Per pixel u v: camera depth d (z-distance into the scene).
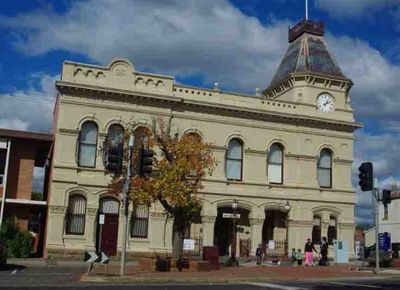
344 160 41.59
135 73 36.31
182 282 21.00
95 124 35.22
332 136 41.56
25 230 34.34
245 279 22.42
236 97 38.97
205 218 36.69
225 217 35.69
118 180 27.14
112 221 34.81
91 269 23.91
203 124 37.78
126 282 20.33
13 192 34.72
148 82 36.66
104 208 34.84
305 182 40.06
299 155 40.19
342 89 42.50
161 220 35.50
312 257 33.94
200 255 34.88
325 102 41.72
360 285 20.06
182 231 26.75
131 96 35.72
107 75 35.62
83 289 16.88
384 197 26.41
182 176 26.91
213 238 36.84
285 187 39.44
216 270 25.86
